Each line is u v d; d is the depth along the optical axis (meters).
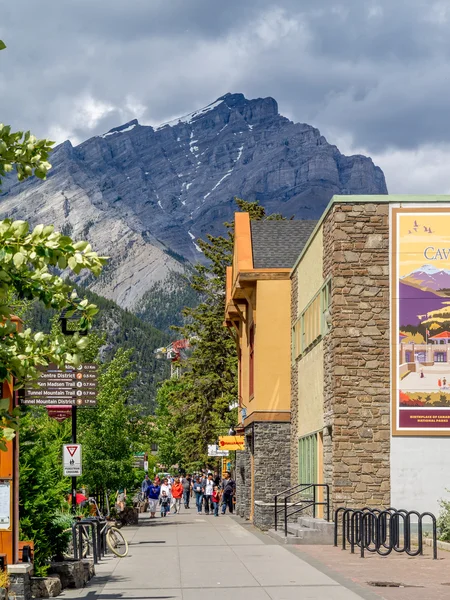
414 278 26.98
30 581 15.56
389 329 26.91
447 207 27.11
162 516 52.00
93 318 9.96
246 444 43.75
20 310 27.08
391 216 27.16
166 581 17.98
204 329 68.06
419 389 26.69
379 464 26.53
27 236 9.05
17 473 14.79
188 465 83.06
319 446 29.97
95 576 19.19
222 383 65.94
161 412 118.19
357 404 26.72
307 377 32.88
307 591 15.92
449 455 26.52
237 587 16.73
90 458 37.38
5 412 9.57
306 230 41.81
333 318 27.03
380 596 15.05
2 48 9.23
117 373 39.50
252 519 40.66
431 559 21.14
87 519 22.59
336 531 25.27
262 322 38.31
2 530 14.59
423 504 26.39
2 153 9.36
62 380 24.66
